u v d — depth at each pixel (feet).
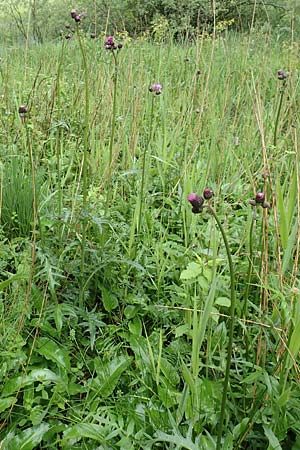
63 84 15.99
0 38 28.71
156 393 7.71
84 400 7.53
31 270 7.80
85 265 9.24
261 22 33.30
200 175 13.05
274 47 25.46
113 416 7.19
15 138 13.50
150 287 9.48
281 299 6.94
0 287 7.66
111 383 7.76
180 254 9.66
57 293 8.99
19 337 7.72
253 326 8.06
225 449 6.63
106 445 6.78
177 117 15.56
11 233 10.62
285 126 14.61
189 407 7.11
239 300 8.76
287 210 7.65
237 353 8.20
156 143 13.60
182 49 24.31
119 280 9.55
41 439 6.89
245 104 16.24
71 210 9.86
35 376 7.53
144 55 21.67
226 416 7.13
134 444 6.86
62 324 8.54
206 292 8.05
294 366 6.82
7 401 7.06
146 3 34.76
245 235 9.41
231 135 14.03
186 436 6.51
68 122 13.97
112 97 14.74
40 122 13.46
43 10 32.37
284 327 7.09
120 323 9.03
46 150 13.08
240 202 11.92
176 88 18.07
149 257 10.14
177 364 8.06
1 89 16.56
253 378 6.91
